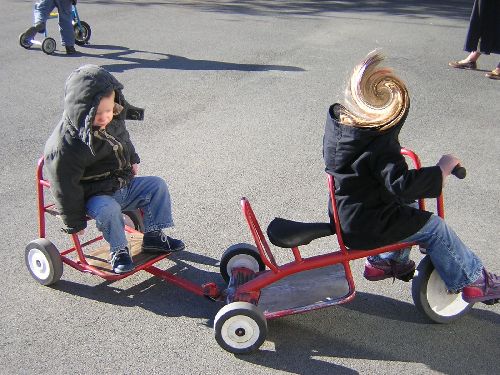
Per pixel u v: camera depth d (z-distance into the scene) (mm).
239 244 4055
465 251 3541
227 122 6930
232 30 11297
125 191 4082
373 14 13273
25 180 5609
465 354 3543
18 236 4715
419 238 3504
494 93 8102
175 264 4387
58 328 3740
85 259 4086
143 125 6824
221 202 5207
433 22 12539
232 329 3465
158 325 3775
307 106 7438
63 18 9500
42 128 6785
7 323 3773
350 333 3711
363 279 4207
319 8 13883
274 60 9344
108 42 10359
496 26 8797
